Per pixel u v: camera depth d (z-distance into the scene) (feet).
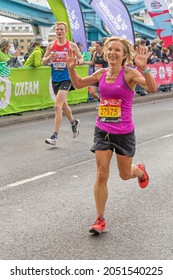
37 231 14.29
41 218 15.37
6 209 16.20
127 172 14.52
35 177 20.18
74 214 15.75
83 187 18.80
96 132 14.21
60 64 26.45
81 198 17.40
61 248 13.07
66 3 43.32
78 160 23.38
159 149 25.84
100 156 13.97
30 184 19.16
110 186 18.86
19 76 35.94
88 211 16.03
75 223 14.96
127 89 13.65
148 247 13.19
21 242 13.46
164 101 50.67
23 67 36.22
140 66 13.08
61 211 16.02
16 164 22.36
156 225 14.84
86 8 76.13
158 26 61.62
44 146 26.58
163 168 21.74
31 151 25.25
